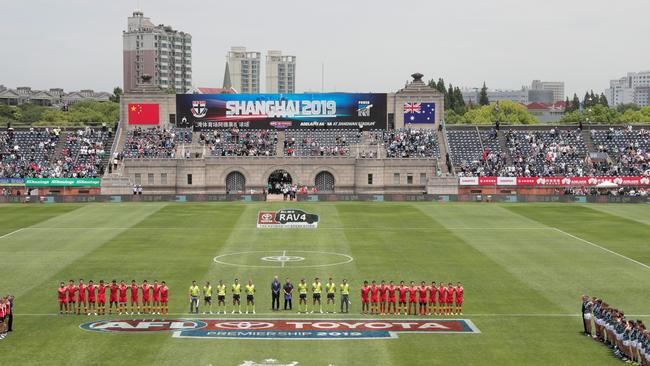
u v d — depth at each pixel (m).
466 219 145.88
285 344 70.25
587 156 195.62
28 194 180.88
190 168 187.25
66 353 67.56
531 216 150.12
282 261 106.38
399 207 163.38
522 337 72.69
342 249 115.38
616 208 162.38
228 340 71.38
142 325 76.25
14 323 77.00
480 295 88.56
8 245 117.88
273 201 173.25
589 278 97.19
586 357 66.88
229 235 127.25
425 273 99.56
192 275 97.88
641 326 65.19
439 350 68.81
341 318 79.25
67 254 110.88
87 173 186.38
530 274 99.12
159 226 136.12
